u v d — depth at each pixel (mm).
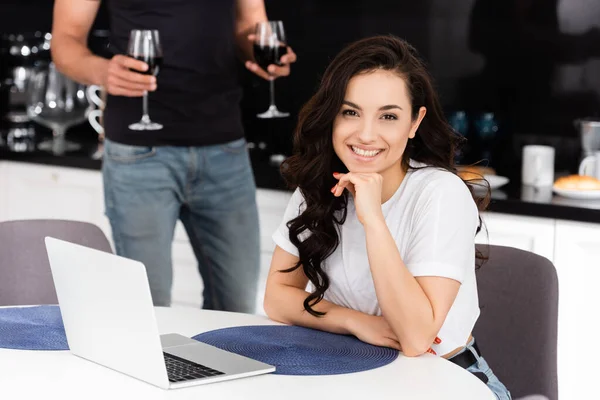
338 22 4480
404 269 2162
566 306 3557
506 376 2580
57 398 1800
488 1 4223
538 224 3570
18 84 5199
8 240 2967
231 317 2414
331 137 2369
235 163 3652
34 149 4711
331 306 2299
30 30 4895
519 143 4250
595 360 3557
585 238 3498
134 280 1807
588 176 3699
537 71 4184
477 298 2402
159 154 3508
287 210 2564
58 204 4598
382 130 2248
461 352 2332
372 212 2199
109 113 3551
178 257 4293
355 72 2244
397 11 4375
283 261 2488
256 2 3822
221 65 3564
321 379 1914
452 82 4328
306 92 4582
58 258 1999
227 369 1936
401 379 1928
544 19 4145
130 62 3273
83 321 1993
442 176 2344
